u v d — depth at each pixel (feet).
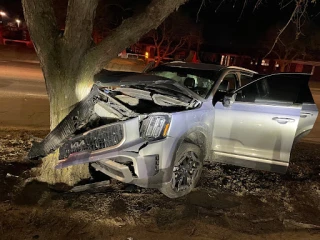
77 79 13.50
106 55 13.61
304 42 97.60
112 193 13.97
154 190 14.75
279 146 15.28
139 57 125.49
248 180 17.15
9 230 10.82
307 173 19.24
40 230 11.00
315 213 14.37
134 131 12.00
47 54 13.09
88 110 13.56
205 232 11.98
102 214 12.28
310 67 126.62
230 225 12.62
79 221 11.70
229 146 15.70
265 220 13.29
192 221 12.55
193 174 14.65
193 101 14.57
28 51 110.73
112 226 11.64
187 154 14.14
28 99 34.71
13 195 12.89
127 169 12.12
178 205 13.58
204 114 14.62
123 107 12.91
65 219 11.73
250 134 15.39
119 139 11.89
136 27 13.35
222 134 15.64
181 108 14.24
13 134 21.11
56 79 13.26
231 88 17.80
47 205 12.48
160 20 13.51
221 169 18.17
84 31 13.05
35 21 12.75
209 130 15.24
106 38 13.50
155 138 12.57
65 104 13.50
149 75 14.89
